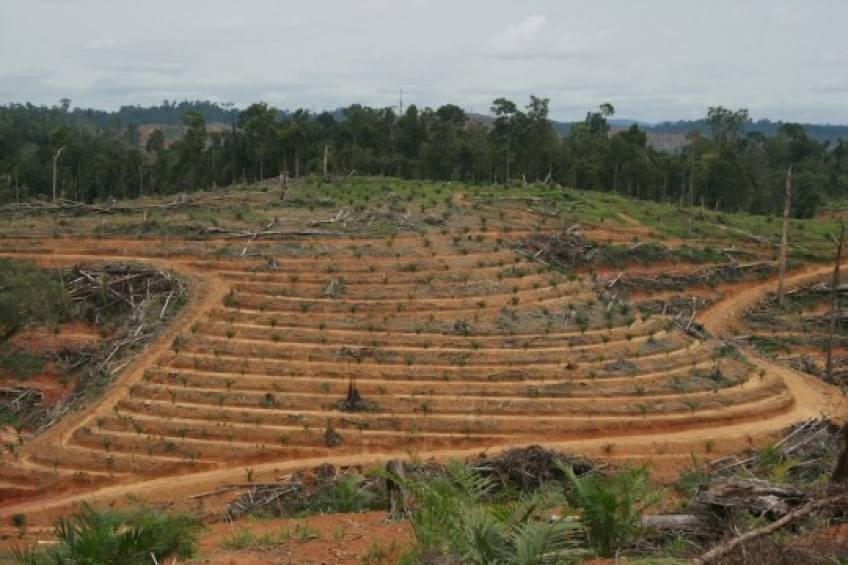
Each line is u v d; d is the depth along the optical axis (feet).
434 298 157.58
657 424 129.29
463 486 45.09
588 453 120.26
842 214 366.22
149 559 40.91
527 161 334.24
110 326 151.64
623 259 227.81
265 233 176.45
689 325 172.55
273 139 300.20
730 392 140.77
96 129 651.25
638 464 113.19
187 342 140.77
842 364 185.16
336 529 51.85
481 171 326.65
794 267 249.14
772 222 295.07
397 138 347.15
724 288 232.12
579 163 339.57
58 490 110.22
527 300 162.50
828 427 124.47
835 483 44.29
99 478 111.55
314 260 166.71
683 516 43.24
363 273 163.12
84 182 318.86
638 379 141.18
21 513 101.55
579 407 130.72
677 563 33.94
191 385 132.05
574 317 157.48
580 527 38.78
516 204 244.83
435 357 140.26
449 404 128.98
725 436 126.72
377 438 121.49
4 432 127.03
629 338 155.43
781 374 161.17
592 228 240.53
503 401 130.82
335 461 116.26
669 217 271.69
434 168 320.50
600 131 402.72
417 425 124.57
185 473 114.01
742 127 468.75
